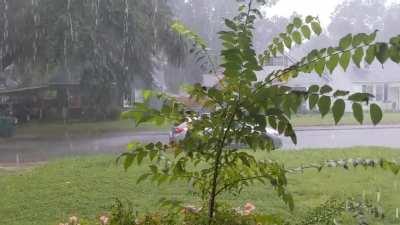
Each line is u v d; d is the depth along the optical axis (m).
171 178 2.20
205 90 2.02
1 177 9.88
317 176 9.22
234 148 2.10
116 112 29.61
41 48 26.91
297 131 25.02
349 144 18.67
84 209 6.93
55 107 31.53
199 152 2.04
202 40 2.22
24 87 35.28
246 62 1.82
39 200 7.47
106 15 26.92
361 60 1.67
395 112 39.12
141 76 30.36
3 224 6.25
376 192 7.71
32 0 26.64
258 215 2.25
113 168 10.15
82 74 27.05
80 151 16.81
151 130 25.16
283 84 1.87
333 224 2.54
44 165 11.63
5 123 22.73
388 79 42.84
